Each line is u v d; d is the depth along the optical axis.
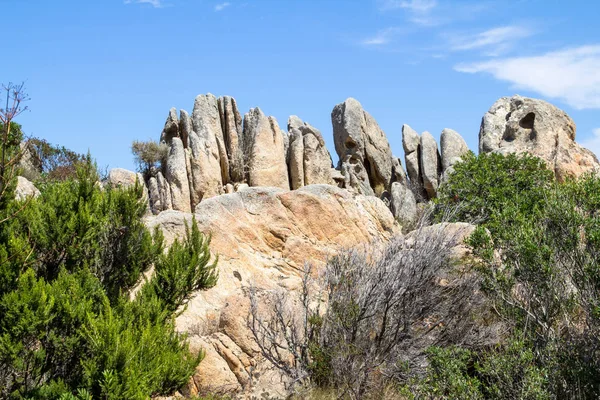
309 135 36.09
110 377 10.30
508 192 22.84
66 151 31.47
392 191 35.06
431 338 13.73
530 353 11.96
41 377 11.13
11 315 10.91
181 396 12.53
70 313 11.23
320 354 13.15
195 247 13.53
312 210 17.56
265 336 13.45
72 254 12.51
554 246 13.12
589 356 12.05
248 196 17.50
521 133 31.69
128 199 13.51
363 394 12.74
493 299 13.77
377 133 38.91
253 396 12.91
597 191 14.26
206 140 33.97
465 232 15.52
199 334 13.49
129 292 13.49
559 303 12.73
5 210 12.27
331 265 14.55
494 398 11.87
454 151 36.91
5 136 9.37
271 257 16.72
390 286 13.52
